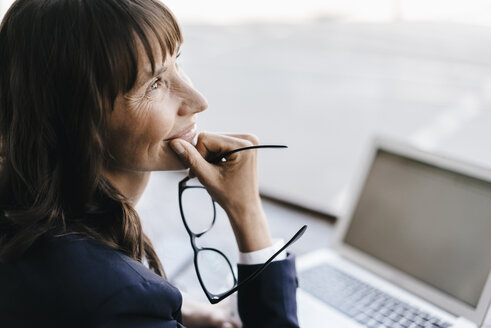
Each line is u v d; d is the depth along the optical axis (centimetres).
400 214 79
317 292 76
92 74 38
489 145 151
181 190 52
